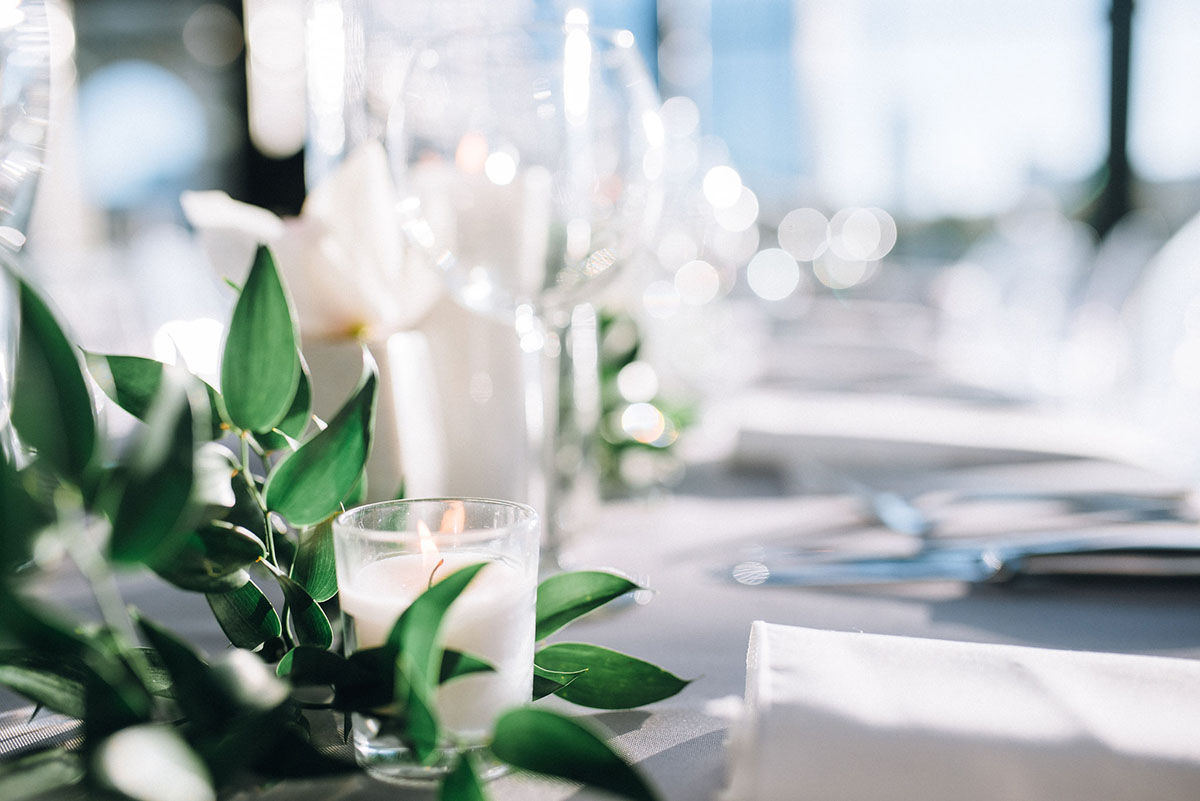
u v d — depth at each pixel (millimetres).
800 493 825
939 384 1343
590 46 587
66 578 600
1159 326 1799
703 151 1883
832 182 4309
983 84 4402
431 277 542
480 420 609
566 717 243
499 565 332
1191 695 313
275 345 318
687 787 326
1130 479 808
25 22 509
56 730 372
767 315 2158
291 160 3088
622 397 806
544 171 581
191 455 236
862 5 4406
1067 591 554
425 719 269
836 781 284
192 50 3502
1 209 521
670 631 504
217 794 286
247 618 338
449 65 567
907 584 569
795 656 333
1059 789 281
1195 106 3428
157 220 3750
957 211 4402
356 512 355
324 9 717
